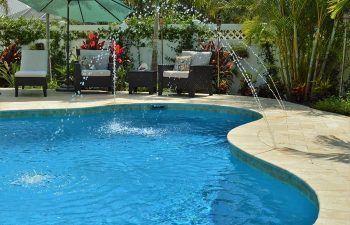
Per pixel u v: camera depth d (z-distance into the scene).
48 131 8.24
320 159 5.73
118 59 13.48
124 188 5.30
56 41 14.59
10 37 14.65
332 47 11.39
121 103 10.32
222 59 13.16
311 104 11.28
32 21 14.75
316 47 11.38
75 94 12.05
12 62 14.11
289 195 5.13
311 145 6.55
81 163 6.29
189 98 11.58
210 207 4.73
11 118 9.11
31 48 14.71
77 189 5.25
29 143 7.36
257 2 11.31
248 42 12.01
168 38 14.10
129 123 9.12
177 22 14.30
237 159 6.39
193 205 4.80
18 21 14.69
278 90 12.41
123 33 14.36
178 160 6.51
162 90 12.26
